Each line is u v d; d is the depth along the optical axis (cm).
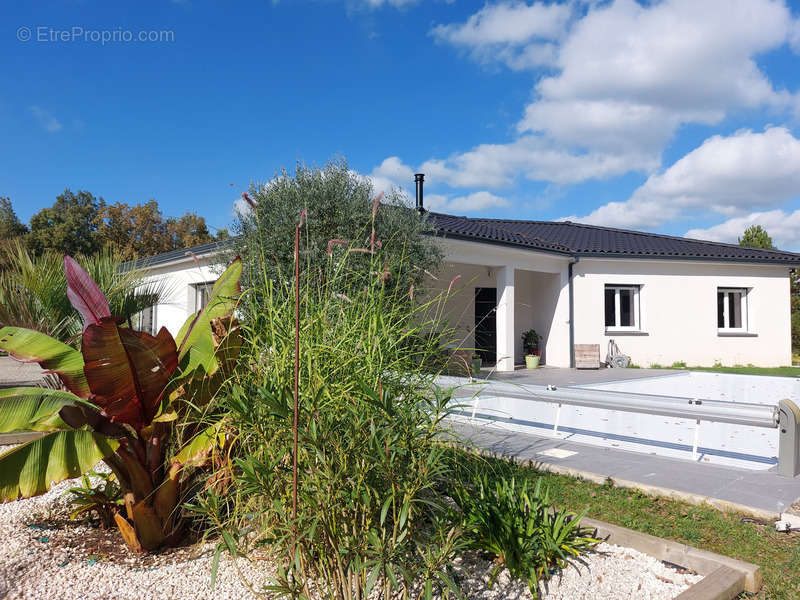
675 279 1499
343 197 812
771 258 1485
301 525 186
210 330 289
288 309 242
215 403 266
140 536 270
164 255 1308
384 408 183
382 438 193
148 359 256
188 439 285
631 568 255
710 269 1519
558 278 1433
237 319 269
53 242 3180
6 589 231
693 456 482
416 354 247
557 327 1435
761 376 1148
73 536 298
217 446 256
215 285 316
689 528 305
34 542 285
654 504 350
